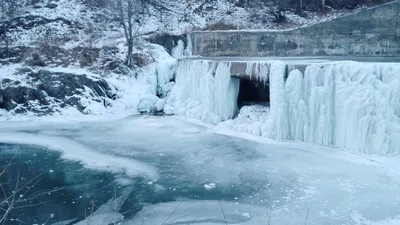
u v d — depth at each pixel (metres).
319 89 13.20
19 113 18.92
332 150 12.73
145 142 14.58
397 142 11.84
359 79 12.41
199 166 11.80
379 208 8.72
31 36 24.66
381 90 12.24
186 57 23.95
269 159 12.21
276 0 29.50
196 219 8.43
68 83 19.73
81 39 24.62
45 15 26.53
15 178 11.06
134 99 20.42
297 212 8.63
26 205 9.02
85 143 14.59
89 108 19.16
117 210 8.93
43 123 17.84
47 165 12.20
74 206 9.20
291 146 13.36
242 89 19.41
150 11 28.17
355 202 9.05
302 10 29.92
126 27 23.45
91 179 10.95
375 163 11.42
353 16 21.00
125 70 21.72
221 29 26.34
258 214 8.59
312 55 22.06
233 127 15.61
